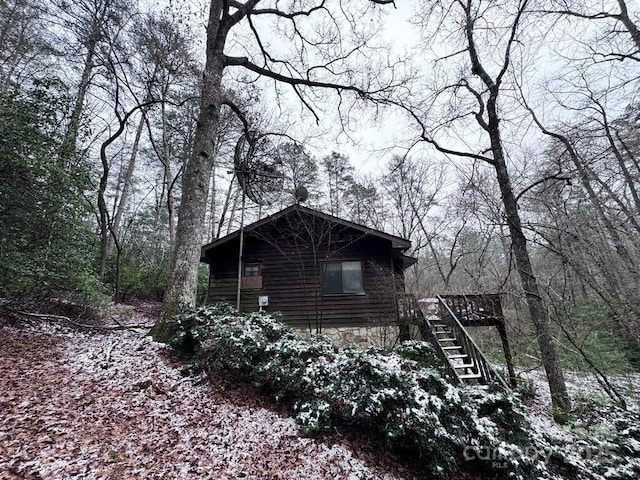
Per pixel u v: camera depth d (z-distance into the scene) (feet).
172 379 13.56
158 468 8.33
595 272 22.08
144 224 67.87
